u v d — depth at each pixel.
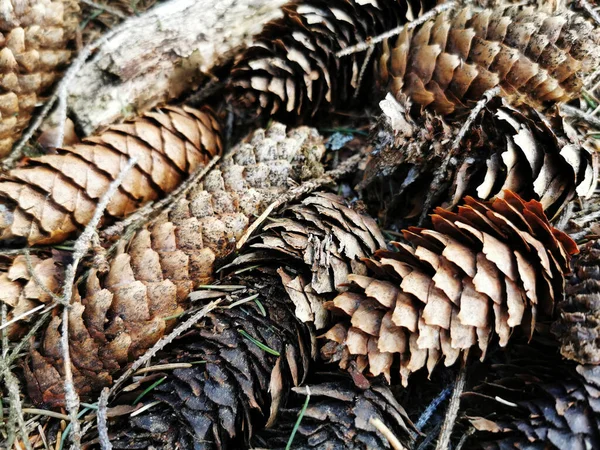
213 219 0.23
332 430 0.21
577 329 0.20
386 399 0.21
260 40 0.27
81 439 0.22
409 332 0.21
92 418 0.22
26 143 0.27
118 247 0.24
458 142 0.23
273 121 0.27
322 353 0.21
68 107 0.27
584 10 0.26
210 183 0.24
